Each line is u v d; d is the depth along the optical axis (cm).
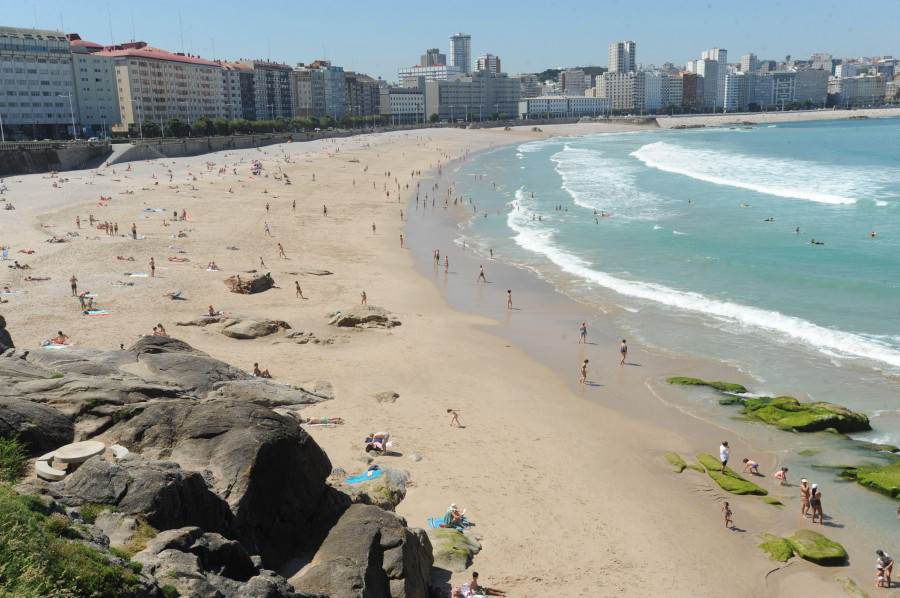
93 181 10156
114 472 1530
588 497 2462
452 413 2994
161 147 13900
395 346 3959
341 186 11075
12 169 10669
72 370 2323
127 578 1238
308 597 1445
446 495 2419
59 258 5706
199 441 1778
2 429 1712
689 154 15212
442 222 8112
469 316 4609
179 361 2814
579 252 6291
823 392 3259
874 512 2373
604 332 4212
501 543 2172
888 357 3597
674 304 4659
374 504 2152
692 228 7075
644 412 3152
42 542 1240
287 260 6050
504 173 13162
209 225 7400
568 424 3023
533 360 3797
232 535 1620
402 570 1675
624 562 2116
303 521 1788
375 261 6150
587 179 11550
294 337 3975
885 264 5397
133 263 5641
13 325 4000
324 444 2694
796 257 5712
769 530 2298
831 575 2073
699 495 2500
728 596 1988
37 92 16425
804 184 9781
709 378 3481
